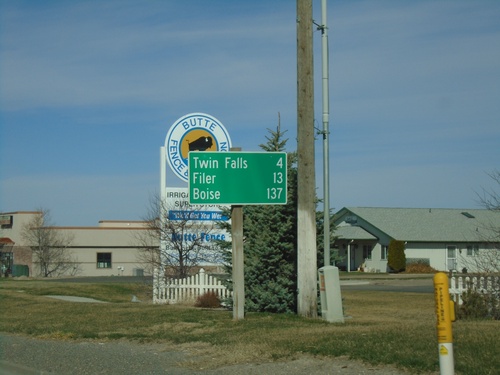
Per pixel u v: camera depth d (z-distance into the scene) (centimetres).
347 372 982
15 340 1489
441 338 746
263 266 1769
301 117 1608
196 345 1312
